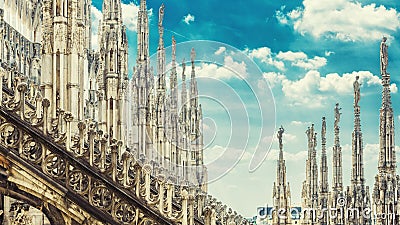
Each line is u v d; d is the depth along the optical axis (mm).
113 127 37375
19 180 15180
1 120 15328
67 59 24484
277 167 55156
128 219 15711
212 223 15562
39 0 45719
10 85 21344
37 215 21688
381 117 53000
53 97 24125
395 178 52406
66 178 15438
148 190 15578
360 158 62250
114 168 15680
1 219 20859
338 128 68750
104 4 38406
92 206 15328
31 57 42812
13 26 42438
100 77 40906
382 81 53188
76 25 24875
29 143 16500
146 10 51469
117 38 38125
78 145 16422
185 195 15344
